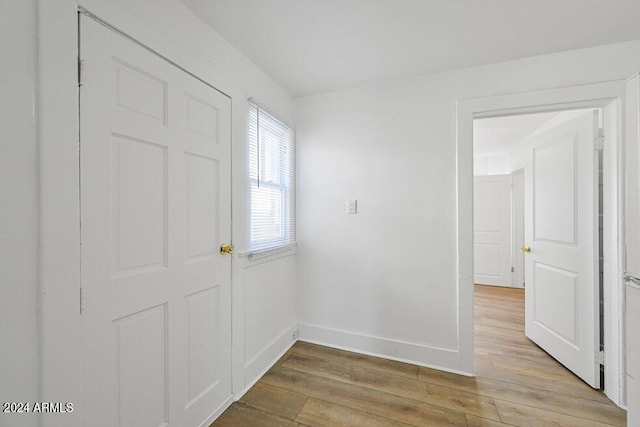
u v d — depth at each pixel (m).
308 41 1.71
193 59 1.42
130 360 1.12
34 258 0.83
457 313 2.04
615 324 1.69
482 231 4.64
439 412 1.59
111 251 1.04
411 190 2.17
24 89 0.81
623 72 1.69
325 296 2.44
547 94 1.82
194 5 1.39
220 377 1.60
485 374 1.99
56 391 0.87
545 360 2.18
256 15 1.47
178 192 1.33
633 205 1.18
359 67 2.01
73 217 0.92
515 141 3.91
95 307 0.99
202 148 1.48
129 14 1.10
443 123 2.08
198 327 1.46
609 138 1.74
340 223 2.39
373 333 2.29
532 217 2.47
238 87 1.79
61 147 0.89
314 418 1.55
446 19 1.50
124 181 1.09
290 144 2.45
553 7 1.41
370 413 1.59
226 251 1.62
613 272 1.71
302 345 2.43
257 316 1.97
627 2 1.36
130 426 1.12
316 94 2.45
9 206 0.79
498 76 1.93
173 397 1.30
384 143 2.24
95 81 0.98
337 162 2.39
